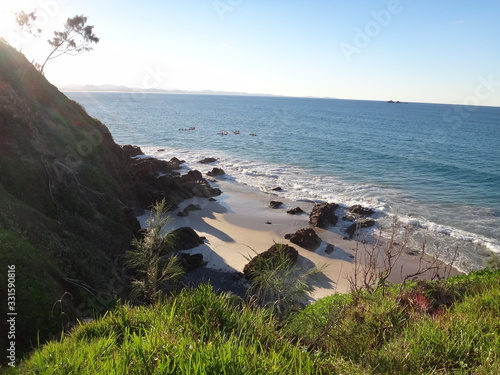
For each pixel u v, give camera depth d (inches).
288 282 330.6
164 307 280.8
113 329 277.9
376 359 240.4
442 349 246.2
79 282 594.2
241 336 240.4
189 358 167.0
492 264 824.3
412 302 375.2
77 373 171.5
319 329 295.4
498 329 272.1
